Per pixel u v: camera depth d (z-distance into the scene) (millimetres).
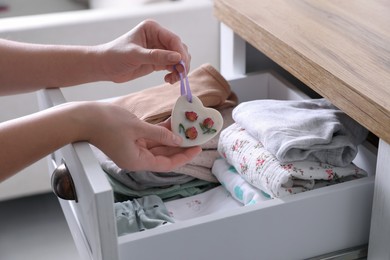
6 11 1979
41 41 1380
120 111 748
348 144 838
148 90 1026
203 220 717
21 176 1506
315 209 772
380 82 760
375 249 784
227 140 927
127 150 744
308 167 823
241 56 1154
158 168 788
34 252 1517
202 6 1467
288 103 947
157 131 757
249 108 930
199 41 1498
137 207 890
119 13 1420
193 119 822
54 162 997
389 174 728
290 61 882
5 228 1607
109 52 870
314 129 854
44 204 1697
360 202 793
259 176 842
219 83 1025
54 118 708
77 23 1386
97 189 624
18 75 874
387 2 1057
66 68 879
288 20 977
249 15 1002
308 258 804
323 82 809
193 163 961
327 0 1071
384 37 898
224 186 950
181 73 835
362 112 739
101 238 646
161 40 910
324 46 871
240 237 742
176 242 708
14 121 712
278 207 746
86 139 725
